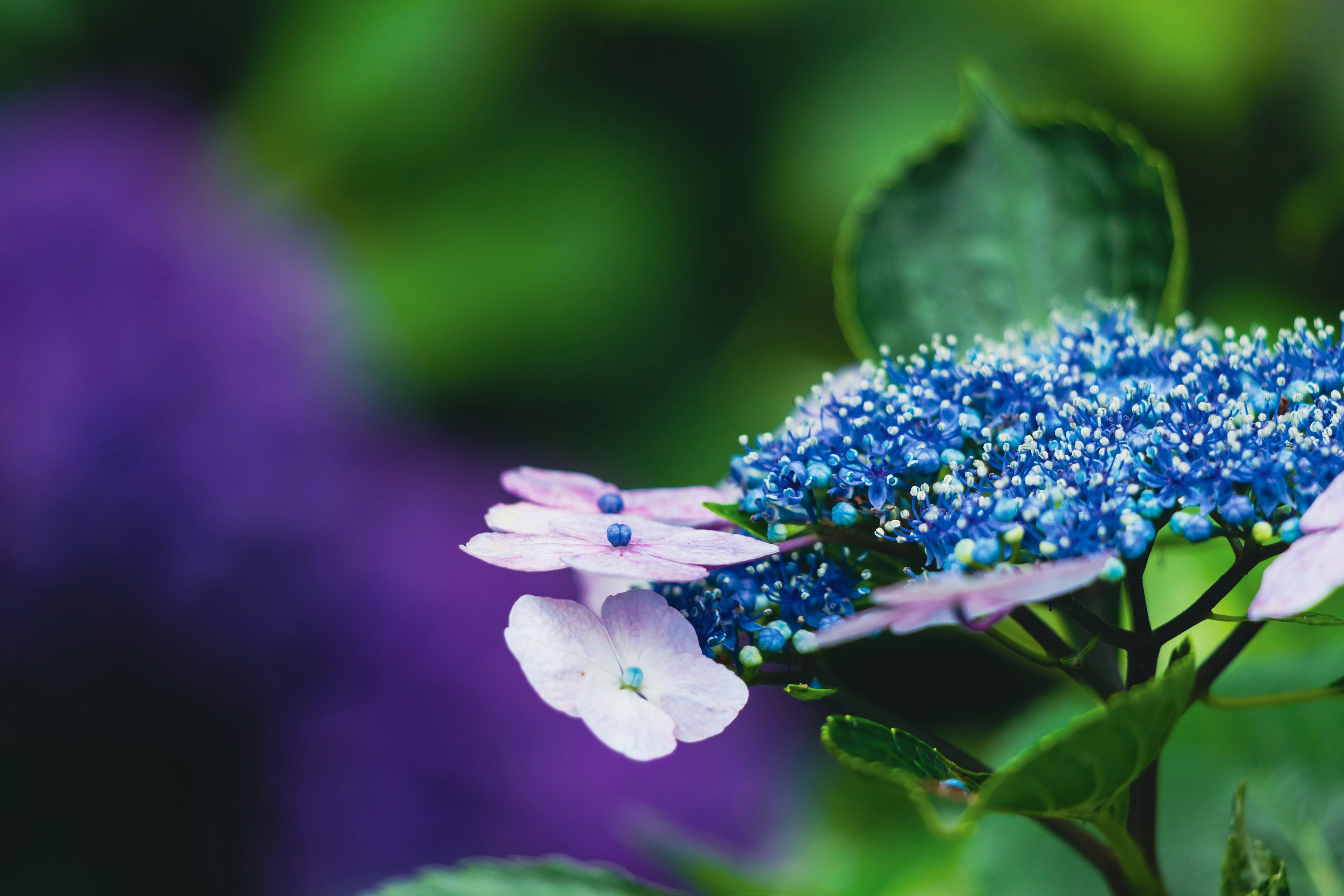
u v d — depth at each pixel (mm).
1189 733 558
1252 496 444
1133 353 473
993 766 590
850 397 467
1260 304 973
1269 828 544
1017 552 440
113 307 806
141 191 877
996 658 944
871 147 1040
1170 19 1021
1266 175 1029
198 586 781
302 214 1105
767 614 461
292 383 848
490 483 962
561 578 855
